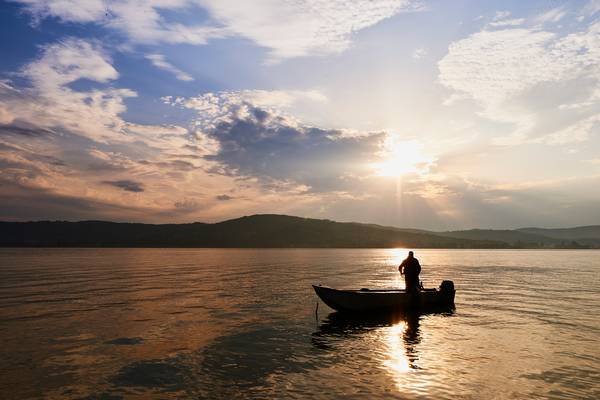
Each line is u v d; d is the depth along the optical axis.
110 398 11.02
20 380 12.39
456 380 12.38
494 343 17.14
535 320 22.48
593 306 27.72
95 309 25.77
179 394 11.26
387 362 14.30
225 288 38.62
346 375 12.86
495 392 11.41
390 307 24.77
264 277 52.56
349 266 81.88
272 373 13.06
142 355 15.10
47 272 60.91
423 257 151.00
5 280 47.09
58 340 17.41
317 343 17.09
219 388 11.71
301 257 136.75
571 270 71.88
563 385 11.97
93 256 138.62
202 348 16.14
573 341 17.47
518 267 82.06
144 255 154.00
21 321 21.66
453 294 27.28
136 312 24.61
